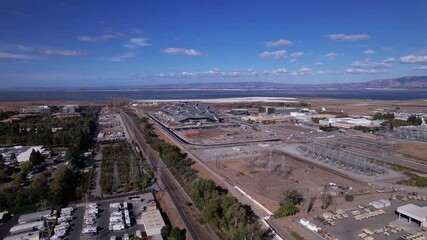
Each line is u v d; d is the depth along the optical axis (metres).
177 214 88.94
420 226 79.56
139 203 96.75
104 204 96.50
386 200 95.56
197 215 88.25
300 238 75.06
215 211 81.62
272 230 78.25
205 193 91.56
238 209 81.38
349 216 86.56
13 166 129.50
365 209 90.44
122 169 126.62
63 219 85.00
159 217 83.69
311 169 127.62
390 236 75.44
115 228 79.69
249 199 97.81
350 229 79.19
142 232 78.88
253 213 88.50
